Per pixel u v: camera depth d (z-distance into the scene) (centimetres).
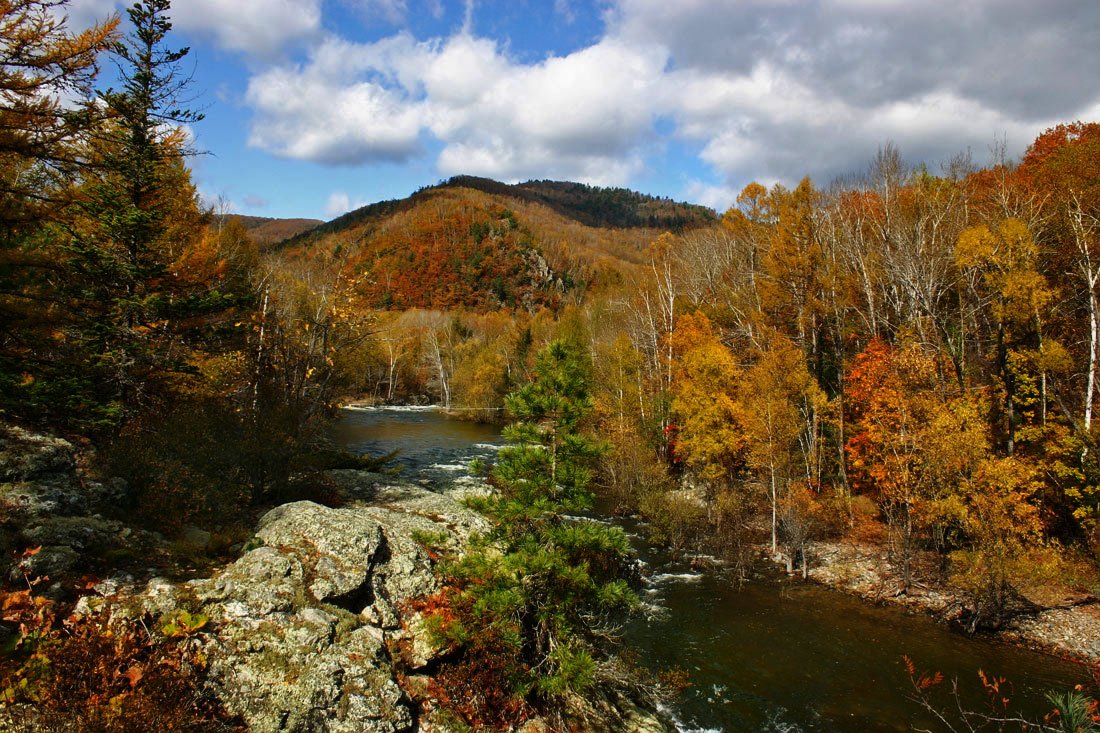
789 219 2720
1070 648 1473
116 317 1474
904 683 1313
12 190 906
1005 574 1546
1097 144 2256
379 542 1156
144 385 1477
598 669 1170
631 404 3331
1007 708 1204
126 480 1190
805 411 2639
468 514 1561
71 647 654
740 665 1384
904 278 2412
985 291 2430
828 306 2769
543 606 1015
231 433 1488
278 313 2347
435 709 880
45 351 1187
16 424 1152
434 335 7681
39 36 834
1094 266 2064
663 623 1606
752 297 3559
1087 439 1794
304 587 966
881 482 2092
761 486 2597
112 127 1356
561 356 1103
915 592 1828
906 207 2664
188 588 873
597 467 2952
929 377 2114
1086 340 2094
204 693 726
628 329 4278
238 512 1365
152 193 1576
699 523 2486
